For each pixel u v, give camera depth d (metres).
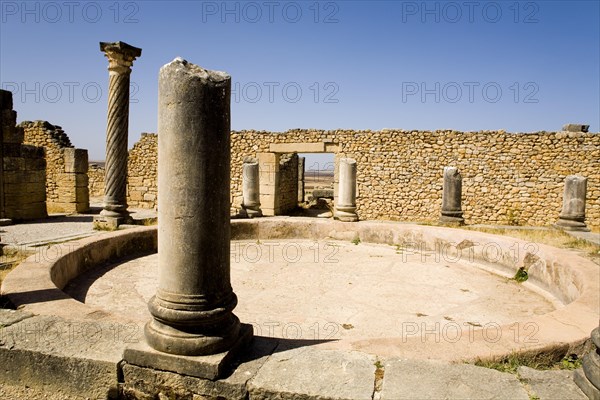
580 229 10.73
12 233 9.30
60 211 15.51
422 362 2.65
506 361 2.88
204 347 2.61
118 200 10.10
